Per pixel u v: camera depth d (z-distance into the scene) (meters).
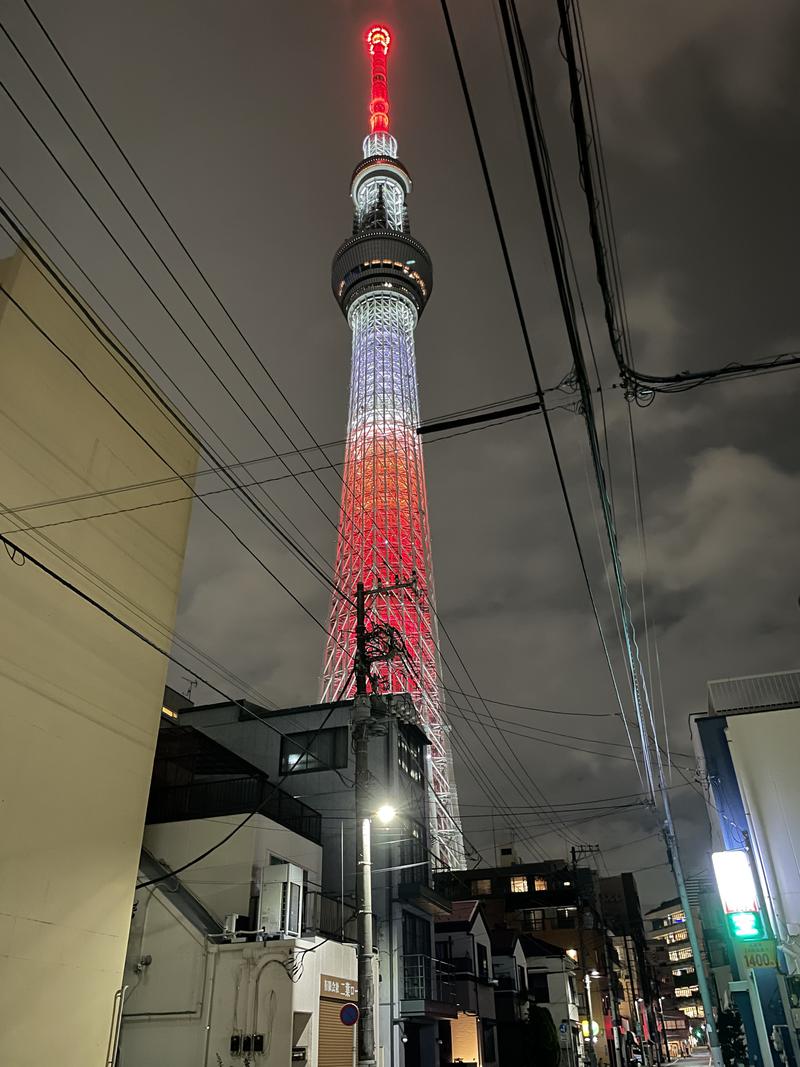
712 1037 16.75
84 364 16.81
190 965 16.89
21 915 12.87
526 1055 33.31
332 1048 17.42
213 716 29.62
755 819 21.38
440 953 31.25
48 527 15.05
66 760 14.52
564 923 52.81
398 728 28.64
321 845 25.36
